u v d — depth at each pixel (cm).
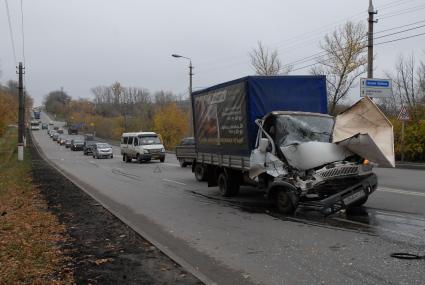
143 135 3853
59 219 1127
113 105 14400
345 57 4100
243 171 1364
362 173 1045
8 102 6328
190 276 644
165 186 1938
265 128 1224
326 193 1046
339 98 4191
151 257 752
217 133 1533
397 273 630
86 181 2264
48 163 3859
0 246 822
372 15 2789
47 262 716
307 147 1068
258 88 1296
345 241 827
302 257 739
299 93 1328
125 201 1509
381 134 1033
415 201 1238
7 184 2088
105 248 818
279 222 1036
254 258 751
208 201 1444
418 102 3431
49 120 19475
